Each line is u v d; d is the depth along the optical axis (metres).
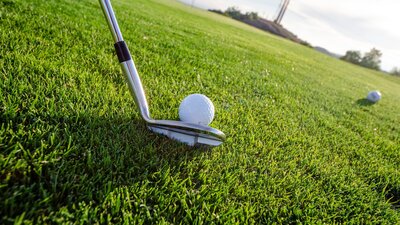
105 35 0.63
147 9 1.92
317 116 0.57
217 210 0.21
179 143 0.27
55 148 0.21
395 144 0.55
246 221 0.21
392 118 0.86
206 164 0.25
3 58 0.32
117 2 1.60
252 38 2.99
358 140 0.49
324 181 0.30
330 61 3.87
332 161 0.36
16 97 0.25
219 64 0.77
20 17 0.53
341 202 0.27
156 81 0.43
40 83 0.30
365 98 1.16
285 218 0.23
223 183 0.24
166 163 0.23
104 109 0.29
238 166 0.27
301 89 0.83
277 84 0.76
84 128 0.25
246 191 0.24
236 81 0.63
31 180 0.18
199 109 0.27
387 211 0.28
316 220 0.24
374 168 0.38
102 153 0.22
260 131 0.37
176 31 1.24
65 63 0.38
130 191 0.20
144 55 0.56
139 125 0.28
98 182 0.20
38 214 0.16
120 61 0.24
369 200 0.29
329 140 0.44
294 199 0.25
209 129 0.23
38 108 0.26
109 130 0.26
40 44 0.42
